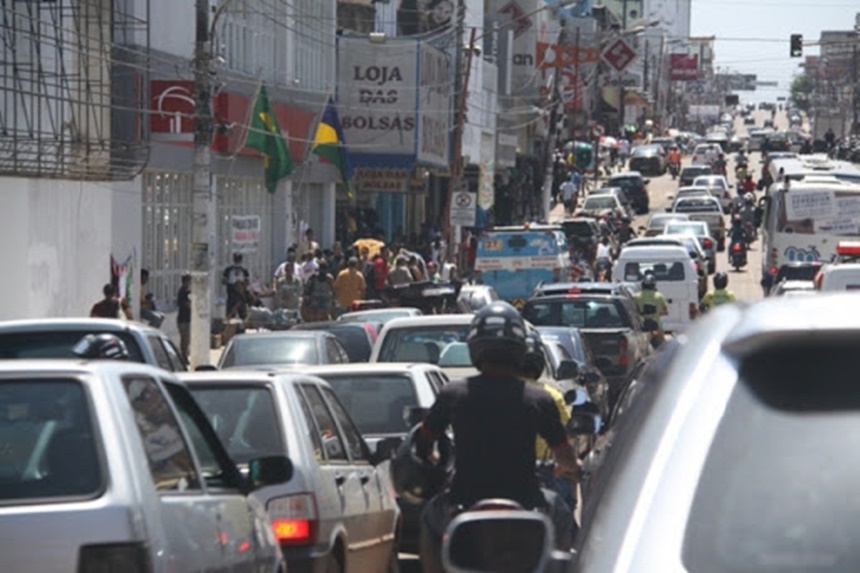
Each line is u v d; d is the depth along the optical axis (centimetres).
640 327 6819
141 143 7225
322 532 2647
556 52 18300
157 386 1939
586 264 11956
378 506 3094
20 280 6347
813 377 922
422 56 12269
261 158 10238
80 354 2219
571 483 2184
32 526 1628
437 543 1988
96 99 7075
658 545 861
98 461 1680
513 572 1164
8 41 6216
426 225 14638
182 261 9106
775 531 857
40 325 3262
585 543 979
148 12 7556
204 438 2152
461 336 4631
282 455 2480
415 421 2542
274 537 2284
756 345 935
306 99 11062
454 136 13700
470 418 2019
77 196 6988
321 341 5112
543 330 5484
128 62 7700
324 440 2873
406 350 4597
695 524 866
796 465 882
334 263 10781
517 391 2027
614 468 1019
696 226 14388
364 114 12181
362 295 9238
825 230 11281
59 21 6656
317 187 12325
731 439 900
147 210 8569
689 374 952
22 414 1709
